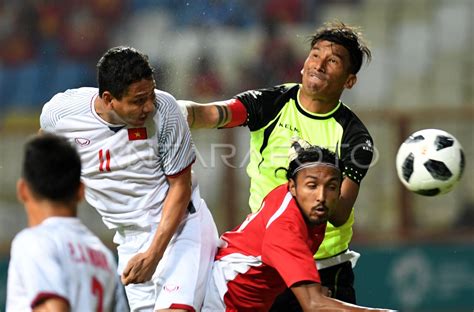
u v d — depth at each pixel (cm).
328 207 1432
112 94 1486
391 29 4753
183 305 1591
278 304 1794
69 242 1120
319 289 1401
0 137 3600
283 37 4603
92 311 1116
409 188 1819
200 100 4378
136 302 1702
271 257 1429
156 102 1559
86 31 4756
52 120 1582
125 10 4816
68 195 1148
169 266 1627
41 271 1080
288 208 1455
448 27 4744
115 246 3419
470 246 3384
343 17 4797
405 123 3538
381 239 3409
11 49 4719
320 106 1772
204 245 1636
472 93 4562
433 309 3372
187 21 4750
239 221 3375
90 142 1575
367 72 4591
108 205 1641
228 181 3375
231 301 1577
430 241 3400
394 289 3378
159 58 4566
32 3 4816
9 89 4612
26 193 1152
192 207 1677
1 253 3462
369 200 3609
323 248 1758
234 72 4453
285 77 4444
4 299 3372
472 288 3362
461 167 1788
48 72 4672
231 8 4762
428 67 4628
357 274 3400
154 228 1644
